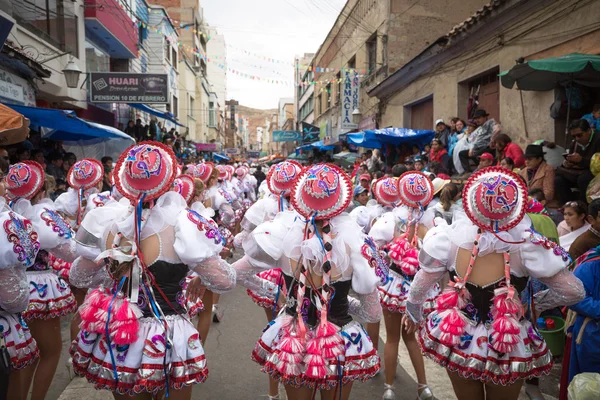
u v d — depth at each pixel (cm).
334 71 2405
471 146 859
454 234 269
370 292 261
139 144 255
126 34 1580
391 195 451
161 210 250
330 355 243
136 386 232
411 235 402
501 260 260
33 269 344
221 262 253
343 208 256
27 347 292
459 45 1019
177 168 256
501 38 876
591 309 296
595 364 305
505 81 720
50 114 805
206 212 323
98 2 1311
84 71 1295
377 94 1619
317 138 2958
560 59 594
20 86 873
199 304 385
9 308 264
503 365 251
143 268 246
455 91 1077
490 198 249
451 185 423
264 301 415
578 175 596
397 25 1584
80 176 530
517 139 841
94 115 1391
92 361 243
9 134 498
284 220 274
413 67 1248
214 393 390
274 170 450
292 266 265
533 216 419
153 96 1223
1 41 689
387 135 1141
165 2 3253
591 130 596
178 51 2964
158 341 239
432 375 429
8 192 334
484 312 261
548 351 266
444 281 369
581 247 388
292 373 244
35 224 322
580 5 686
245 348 487
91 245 265
